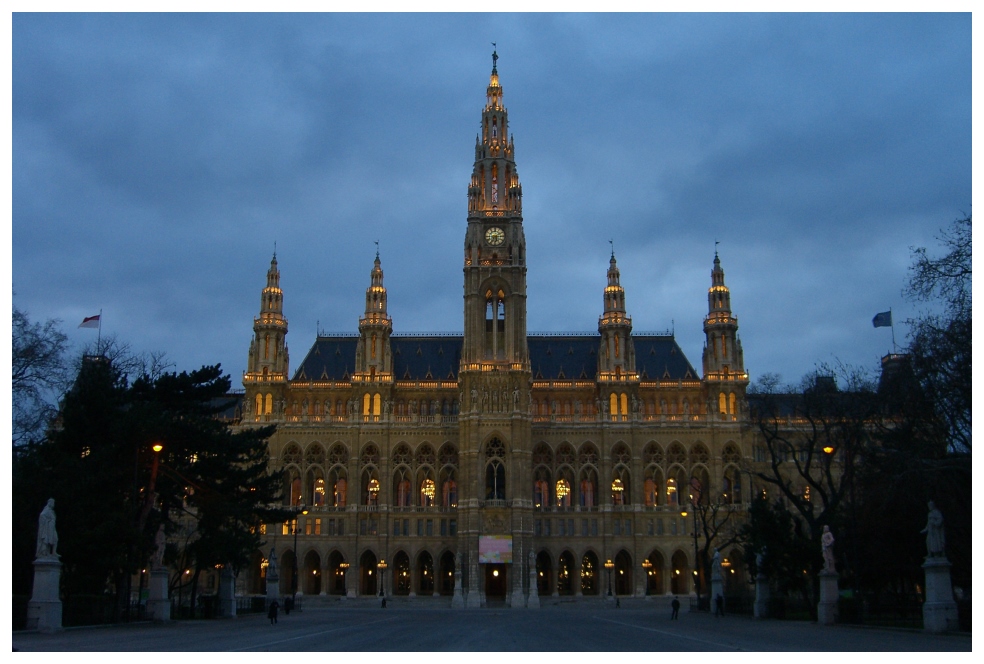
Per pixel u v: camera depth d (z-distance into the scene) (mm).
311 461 172500
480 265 175625
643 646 47531
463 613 122438
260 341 176375
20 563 72625
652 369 183750
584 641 52219
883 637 54781
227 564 95812
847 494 100875
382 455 172250
